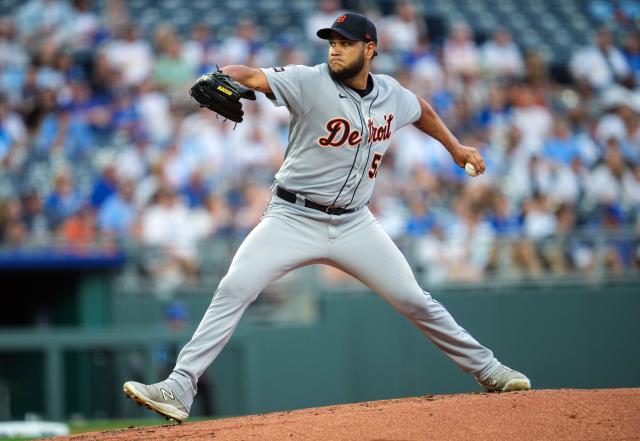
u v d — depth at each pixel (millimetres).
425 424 14664
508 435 14117
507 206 45375
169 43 50312
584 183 49031
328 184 16859
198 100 15633
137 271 39938
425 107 18234
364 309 39812
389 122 17234
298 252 17156
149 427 16891
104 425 33625
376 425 14727
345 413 15750
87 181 43500
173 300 39656
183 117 47000
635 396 15859
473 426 14508
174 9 56344
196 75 50125
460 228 43719
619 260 41750
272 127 47344
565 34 61188
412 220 43219
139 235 41844
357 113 16562
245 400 38250
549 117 52375
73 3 52656
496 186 46719
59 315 40406
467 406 15430
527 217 44906
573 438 13969
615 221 47906
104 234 41562
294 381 38875
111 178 43344
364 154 16891
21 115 46812
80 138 45719
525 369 40375
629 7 64438
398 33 55281
